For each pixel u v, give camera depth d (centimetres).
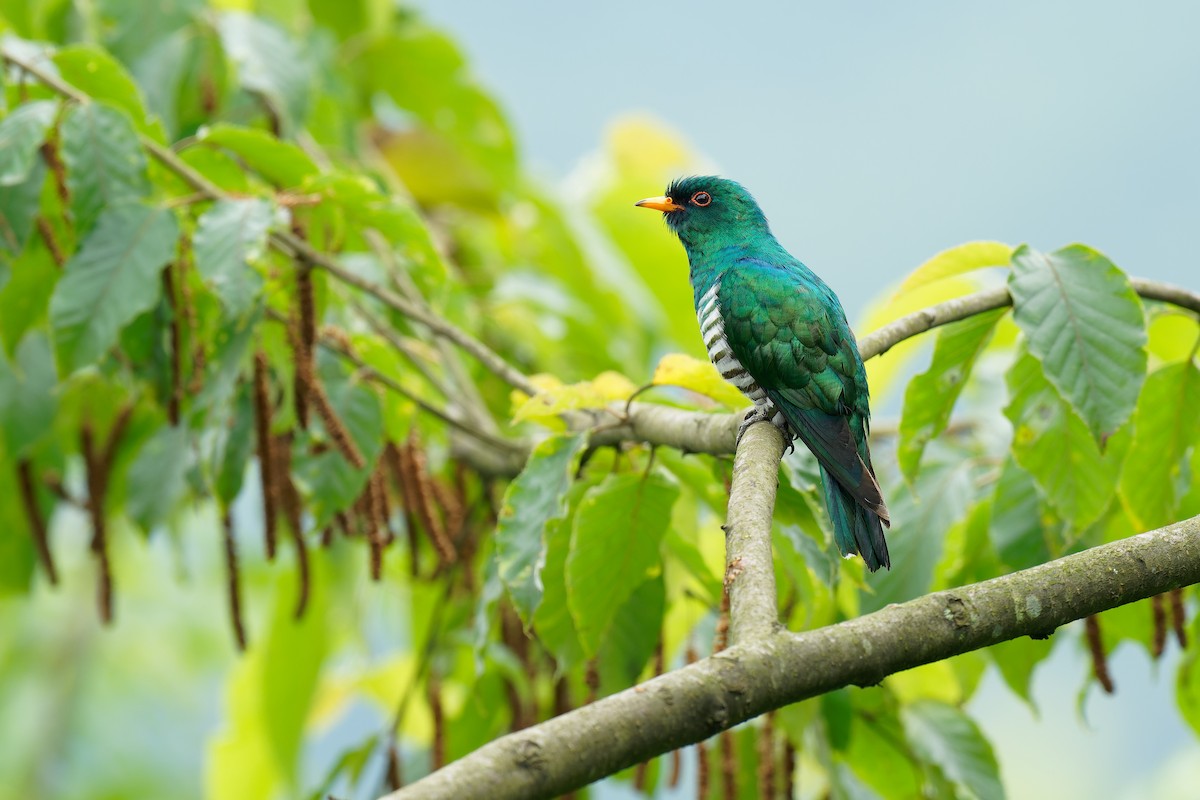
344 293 1154
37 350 1114
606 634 990
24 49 1053
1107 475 921
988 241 946
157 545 1823
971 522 1091
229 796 1357
